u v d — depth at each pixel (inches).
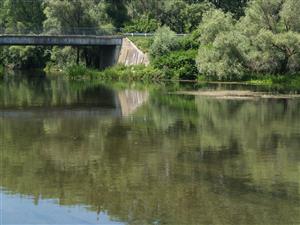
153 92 2348.7
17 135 1298.0
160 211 747.4
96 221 717.3
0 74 3609.7
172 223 705.0
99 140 1232.8
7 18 4793.3
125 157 1058.1
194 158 1049.5
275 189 840.9
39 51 4598.9
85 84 2883.9
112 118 1579.7
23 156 1066.7
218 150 1121.4
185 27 4242.1
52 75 3809.1
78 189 845.2
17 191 836.0
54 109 1804.9
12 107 1862.7
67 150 1123.9
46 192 832.3
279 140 1230.3
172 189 842.2
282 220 711.1
